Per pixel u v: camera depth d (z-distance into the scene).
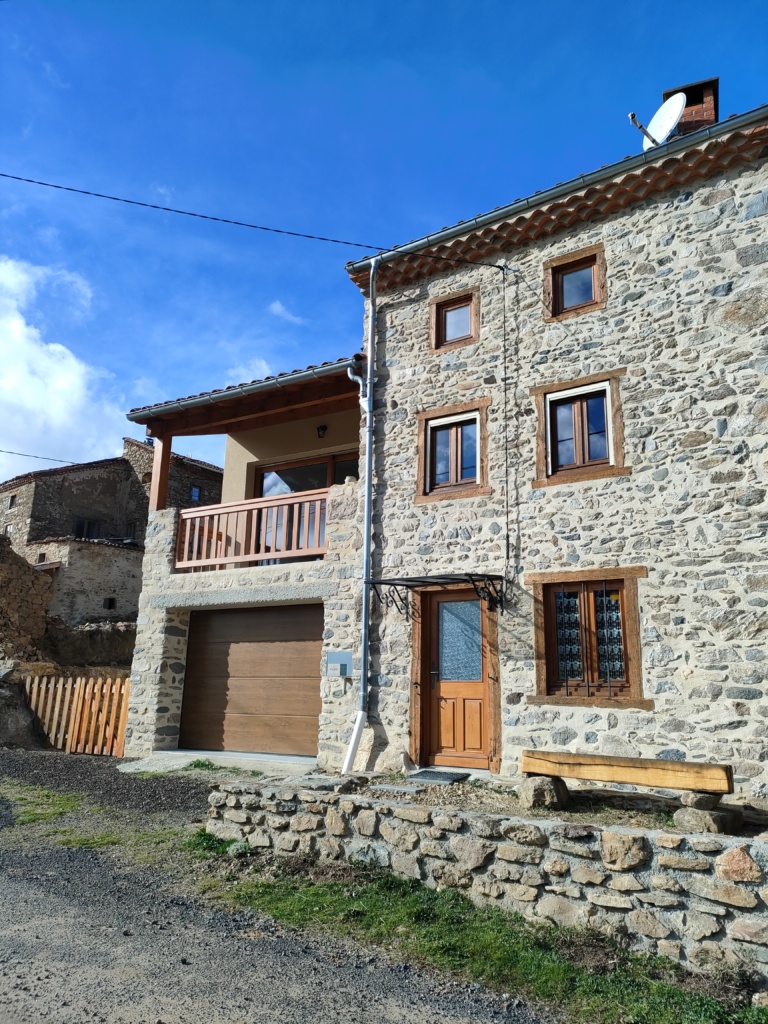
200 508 11.52
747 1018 3.50
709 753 6.97
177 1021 3.40
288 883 5.25
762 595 7.01
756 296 7.57
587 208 8.67
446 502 9.05
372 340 10.05
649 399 7.96
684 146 7.96
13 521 23.41
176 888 5.22
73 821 7.04
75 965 3.97
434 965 4.06
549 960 4.06
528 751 5.71
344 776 6.89
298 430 12.54
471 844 4.90
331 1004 3.62
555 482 8.34
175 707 11.17
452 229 9.38
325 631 9.66
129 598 21.14
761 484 7.21
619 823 5.09
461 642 8.73
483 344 9.23
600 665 7.79
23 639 15.06
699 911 4.04
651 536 7.66
